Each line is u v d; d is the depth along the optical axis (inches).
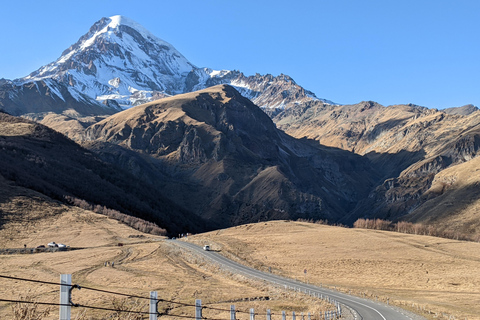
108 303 2472.9
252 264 4911.4
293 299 3063.5
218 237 7121.1
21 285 3250.5
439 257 5477.4
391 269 4963.1
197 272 4379.9
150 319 801.6
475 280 4475.9
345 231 7214.6
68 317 656.4
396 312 2472.9
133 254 5275.6
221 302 2851.9
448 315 2529.5
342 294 3353.8
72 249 5615.2
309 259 5413.4
